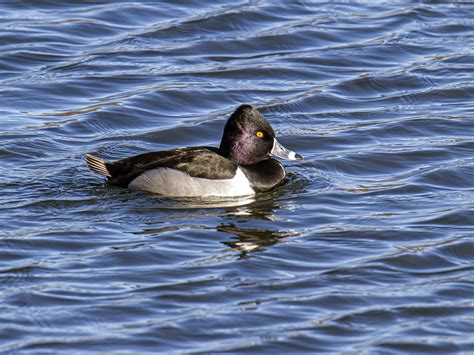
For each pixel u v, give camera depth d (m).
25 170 15.30
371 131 17.27
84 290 11.60
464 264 12.58
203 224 13.54
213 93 18.69
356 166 15.92
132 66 19.75
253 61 20.23
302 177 15.40
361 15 22.48
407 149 16.47
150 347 10.43
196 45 20.73
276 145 15.11
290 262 12.48
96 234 13.13
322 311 11.27
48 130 16.94
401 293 11.74
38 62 19.78
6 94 18.39
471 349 10.57
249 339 10.63
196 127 17.27
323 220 13.84
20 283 11.74
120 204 14.11
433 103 18.59
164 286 11.75
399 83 19.36
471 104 18.52
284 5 22.77
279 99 18.55
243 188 14.53
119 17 21.86
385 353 10.42
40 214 13.73
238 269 12.21
